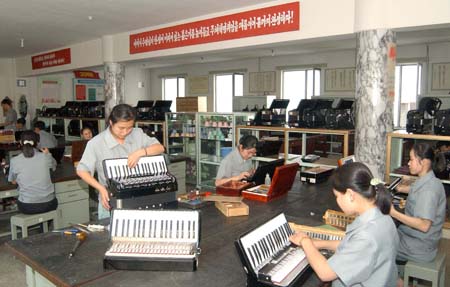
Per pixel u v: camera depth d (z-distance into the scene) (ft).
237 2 14.78
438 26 11.19
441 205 7.72
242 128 16.19
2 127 25.75
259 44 15.10
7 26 19.45
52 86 34.55
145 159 7.47
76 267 5.30
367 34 11.68
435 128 11.46
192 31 17.58
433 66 22.71
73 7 15.62
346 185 4.53
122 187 6.58
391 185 9.77
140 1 14.75
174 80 36.22
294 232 5.66
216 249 5.97
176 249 5.27
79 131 24.75
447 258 10.60
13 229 11.27
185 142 19.81
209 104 33.17
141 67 36.09
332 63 26.16
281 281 4.46
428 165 7.66
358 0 11.88
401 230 8.04
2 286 9.57
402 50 23.82
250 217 7.59
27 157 11.05
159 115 20.75
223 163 10.71
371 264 4.30
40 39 23.41
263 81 29.76
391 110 12.10
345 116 13.61
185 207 8.12
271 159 14.53
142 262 5.15
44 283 5.68
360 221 4.52
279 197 9.18
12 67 33.12
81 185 13.28
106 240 6.32
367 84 11.83
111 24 19.01
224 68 31.91
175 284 4.84
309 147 16.58
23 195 11.18
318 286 4.80
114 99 22.24
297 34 13.87
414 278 8.36
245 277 5.04
